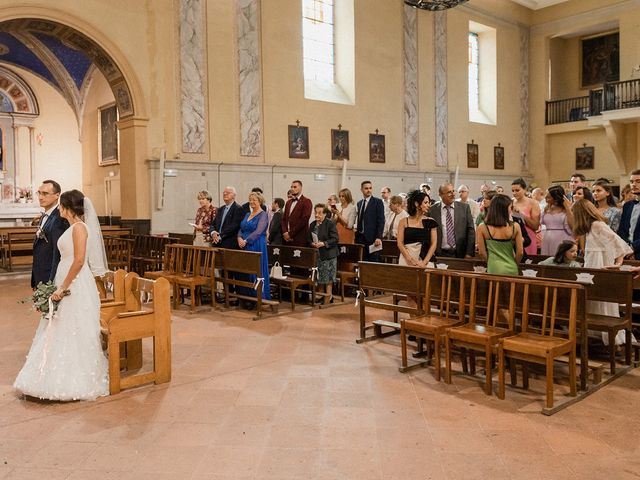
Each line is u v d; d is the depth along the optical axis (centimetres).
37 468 321
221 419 388
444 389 446
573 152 2053
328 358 536
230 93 1343
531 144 2120
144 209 1232
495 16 1975
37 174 1694
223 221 823
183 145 1275
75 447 347
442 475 306
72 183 1750
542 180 2097
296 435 361
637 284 535
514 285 447
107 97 1559
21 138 1672
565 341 411
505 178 2022
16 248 1212
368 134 1619
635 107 1692
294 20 1455
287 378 476
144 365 518
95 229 539
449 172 1830
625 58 1855
